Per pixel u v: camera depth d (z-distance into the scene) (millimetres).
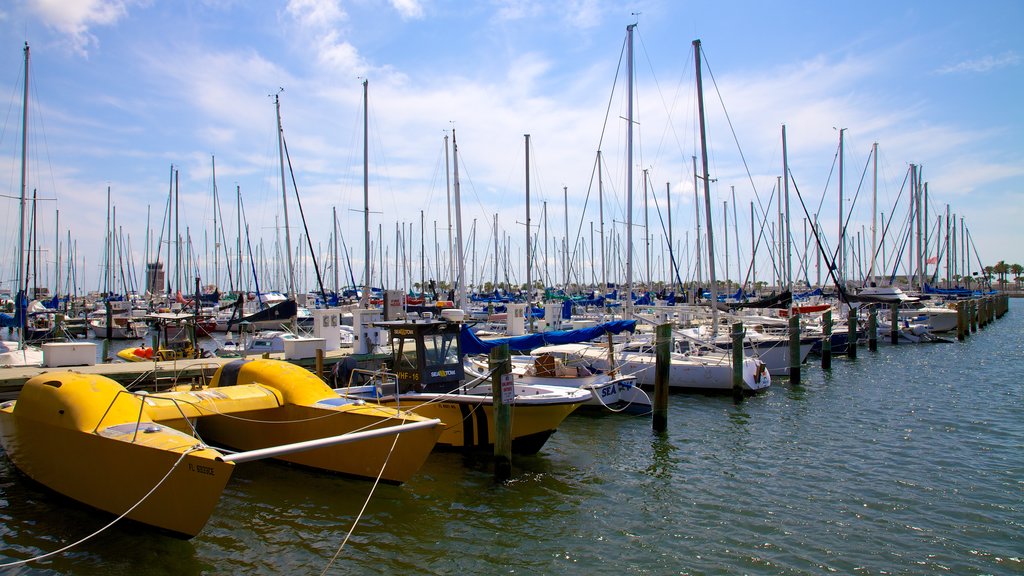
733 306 32156
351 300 47375
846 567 8953
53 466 10414
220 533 9812
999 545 9664
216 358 21281
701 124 25406
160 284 62750
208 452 8641
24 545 9188
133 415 10359
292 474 12516
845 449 14969
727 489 12188
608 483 12555
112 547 9156
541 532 10094
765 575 8711
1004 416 18406
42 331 33688
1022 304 98375
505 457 12602
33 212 32688
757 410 19500
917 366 29000
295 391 12758
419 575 8617
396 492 11656
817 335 29453
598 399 18359
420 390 14234
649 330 30078
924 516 10820
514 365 20484
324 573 8594
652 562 9094
